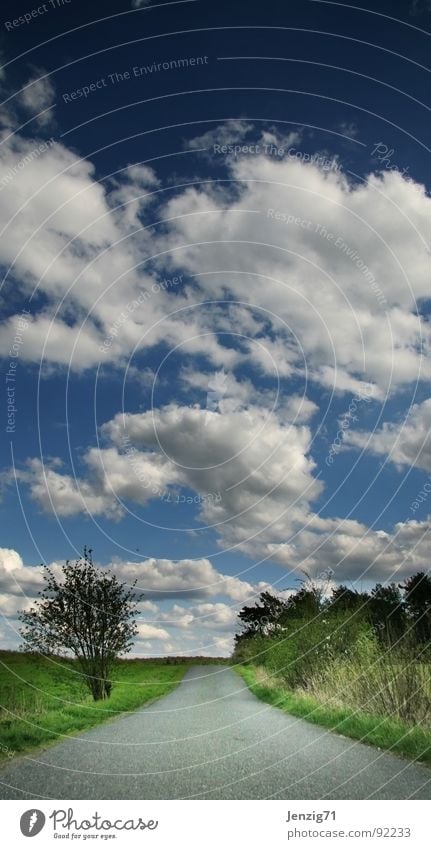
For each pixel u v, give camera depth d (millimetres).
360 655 12062
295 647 16562
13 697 12258
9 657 18344
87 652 15312
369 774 5953
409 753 6883
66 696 14523
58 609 15164
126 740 8898
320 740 8352
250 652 25875
